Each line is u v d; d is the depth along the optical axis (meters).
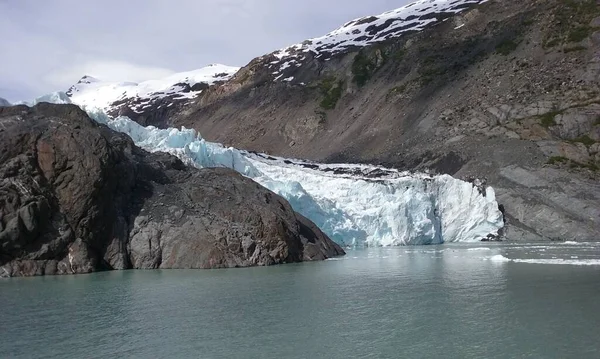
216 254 33.38
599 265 32.53
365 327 17.64
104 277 28.86
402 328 17.47
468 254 43.34
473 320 18.48
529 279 27.17
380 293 23.78
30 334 16.86
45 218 30.17
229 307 20.84
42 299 22.38
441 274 29.92
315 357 14.56
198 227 34.34
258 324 18.12
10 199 28.70
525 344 15.58
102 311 20.11
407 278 28.48
